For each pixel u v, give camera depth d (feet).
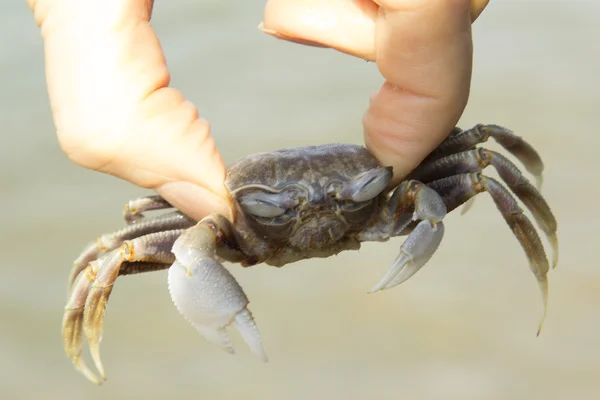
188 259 1.67
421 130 1.48
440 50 1.42
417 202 1.77
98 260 1.94
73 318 1.93
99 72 1.39
